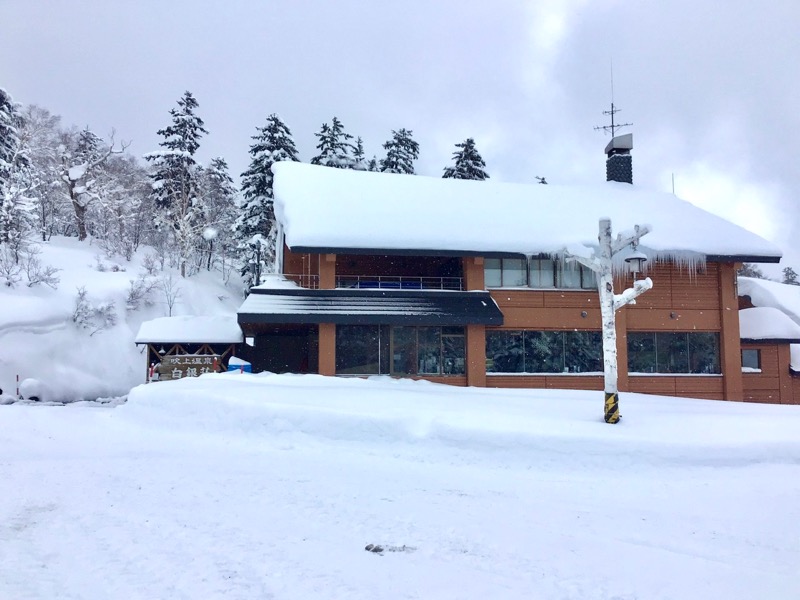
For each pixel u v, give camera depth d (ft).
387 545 21.20
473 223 81.76
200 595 15.96
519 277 81.35
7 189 147.33
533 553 21.02
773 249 83.15
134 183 203.72
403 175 99.14
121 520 23.56
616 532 24.54
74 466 35.63
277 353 94.53
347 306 73.72
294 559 19.20
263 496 28.25
